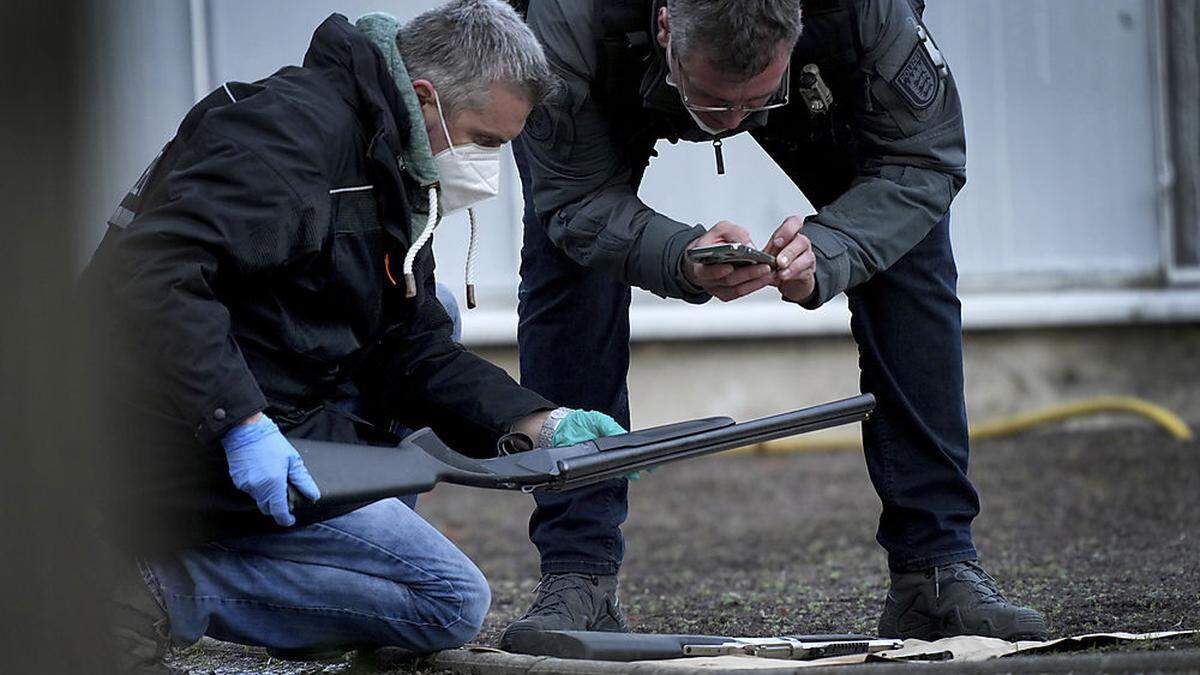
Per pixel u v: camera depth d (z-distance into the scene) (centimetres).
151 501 636
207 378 593
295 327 651
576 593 818
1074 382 2295
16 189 407
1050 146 2247
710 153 2094
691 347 2148
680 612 1028
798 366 2183
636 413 2136
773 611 1011
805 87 707
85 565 454
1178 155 2277
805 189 815
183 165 616
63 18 393
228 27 1866
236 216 601
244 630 697
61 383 434
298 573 689
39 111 401
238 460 605
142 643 657
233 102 630
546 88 662
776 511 1769
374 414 753
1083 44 2244
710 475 2059
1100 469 1930
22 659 438
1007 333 2277
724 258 677
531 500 1905
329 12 1909
